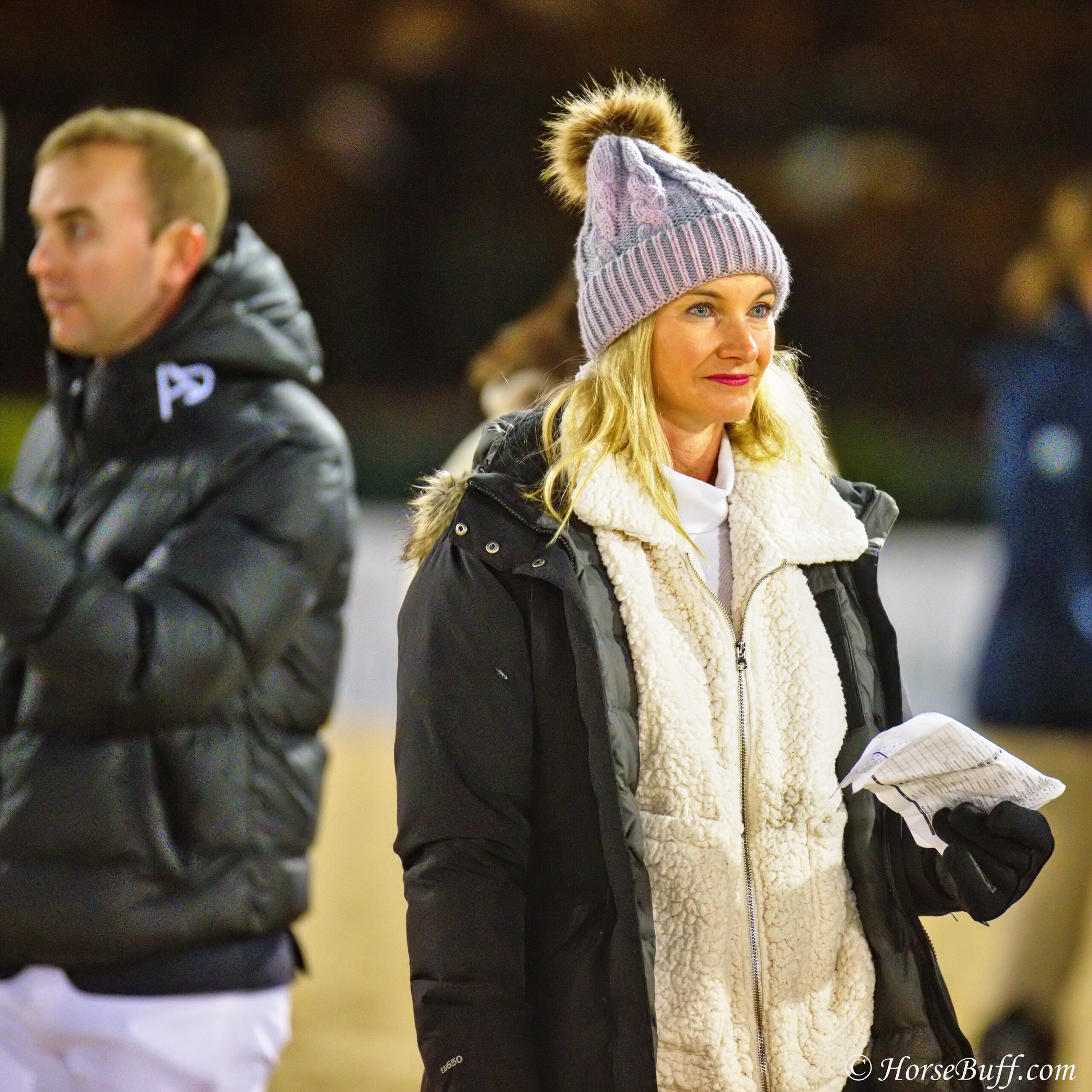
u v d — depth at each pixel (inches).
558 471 290.7
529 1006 288.0
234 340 391.5
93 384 391.9
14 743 374.3
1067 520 589.3
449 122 3833.7
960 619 1382.9
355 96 3804.1
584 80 333.7
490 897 287.0
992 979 588.7
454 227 3838.6
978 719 610.5
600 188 302.4
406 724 294.8
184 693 362.9
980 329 3769.7
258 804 379.2
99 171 392.2
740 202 297.3
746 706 295.3
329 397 3572.8
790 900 293.3
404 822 294.8
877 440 3142.2
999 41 3816.4
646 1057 276.7
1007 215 3784.5
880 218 3774.6
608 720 282.0
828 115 3875.5
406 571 349.1
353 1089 580.1
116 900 362.3
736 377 297.7
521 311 3809.1
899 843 308.2
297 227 3759.8
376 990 695.1
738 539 303.7
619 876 279.1
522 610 290.0
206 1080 372.8
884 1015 303.0
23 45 3708.2
